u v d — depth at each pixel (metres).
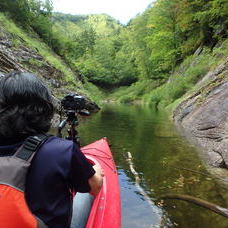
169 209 4.01
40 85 1.54
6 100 1.46
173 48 32.53
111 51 74.50
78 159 1.52
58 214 1.46
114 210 3.17
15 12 23.80
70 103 2.65
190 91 16.47
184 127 10.81
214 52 19.95
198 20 26.34
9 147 1.45
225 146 6.21
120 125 11.52
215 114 8.66
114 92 57.88
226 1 21.98
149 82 40.09
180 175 5.37
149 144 7.87
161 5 33.75
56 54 26.39
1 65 10.58
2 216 1.34
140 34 45.22
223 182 5.02
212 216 3.83
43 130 1.55
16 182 1.38
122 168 5.74
